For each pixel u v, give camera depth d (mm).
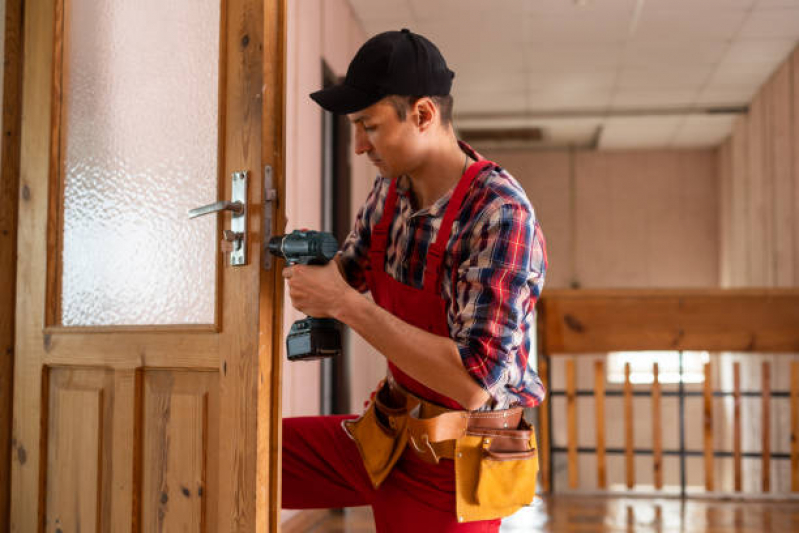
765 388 4164
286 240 1230
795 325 3977
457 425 1250
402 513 1321
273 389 1351
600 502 4039
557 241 9742
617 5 5027
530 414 4426
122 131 1666
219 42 1438
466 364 1141
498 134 8758
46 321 1776
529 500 1302
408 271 1308
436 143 1270
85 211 1746
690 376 9336
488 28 5391
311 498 1467
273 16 1379
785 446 5793
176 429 1477
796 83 5785
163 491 1493
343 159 4281
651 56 6059
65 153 1818
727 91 7043
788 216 6016
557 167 9805
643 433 9172
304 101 3627
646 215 9641
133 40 1656
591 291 4090
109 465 1596
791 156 5918
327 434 1433
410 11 5035
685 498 4121
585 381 9414
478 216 1219
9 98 1907
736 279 8289
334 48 4379
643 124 8312
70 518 1678
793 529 3510
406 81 1198
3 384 1862
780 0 4938
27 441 1782
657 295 4043
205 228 1468
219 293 1401
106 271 1679
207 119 1472
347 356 4277
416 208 1324
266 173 1348
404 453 1320
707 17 5238
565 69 6363
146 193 1600
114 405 1593
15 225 1898
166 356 1493
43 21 1853
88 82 1764
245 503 1331
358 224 1471
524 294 1188
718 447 8812
